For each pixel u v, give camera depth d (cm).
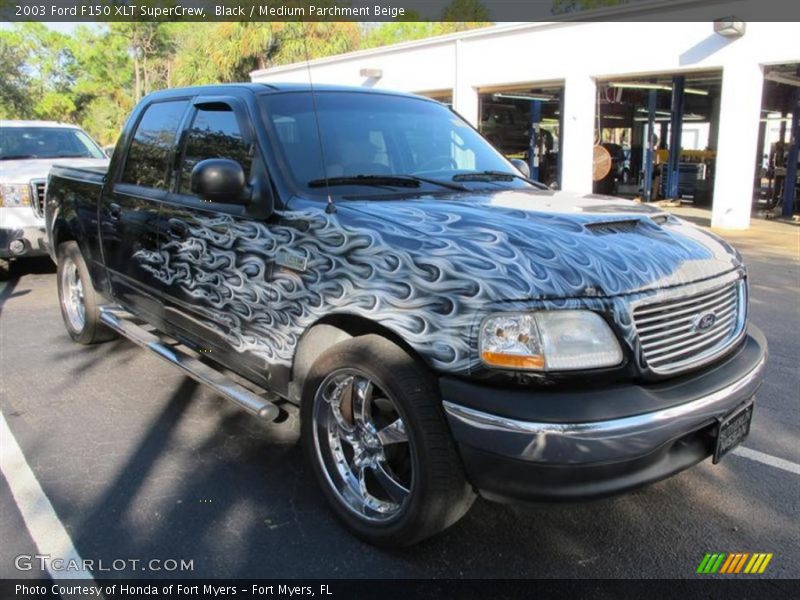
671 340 269
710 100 2231
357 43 2459
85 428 411
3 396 461
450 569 281
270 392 354
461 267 257
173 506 325
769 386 485
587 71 1476
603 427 237
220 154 375
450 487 263
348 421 305
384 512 290
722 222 1348
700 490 344
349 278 285
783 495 339
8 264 923
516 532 307
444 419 261
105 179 492
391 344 275
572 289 251
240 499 332
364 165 366
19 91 4525
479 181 393
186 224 382
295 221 314
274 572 278
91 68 4753
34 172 814
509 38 1597
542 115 2245
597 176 1547
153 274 423
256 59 2528
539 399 241
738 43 1254
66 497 332
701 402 260
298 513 320
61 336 601
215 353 378
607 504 331
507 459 241
